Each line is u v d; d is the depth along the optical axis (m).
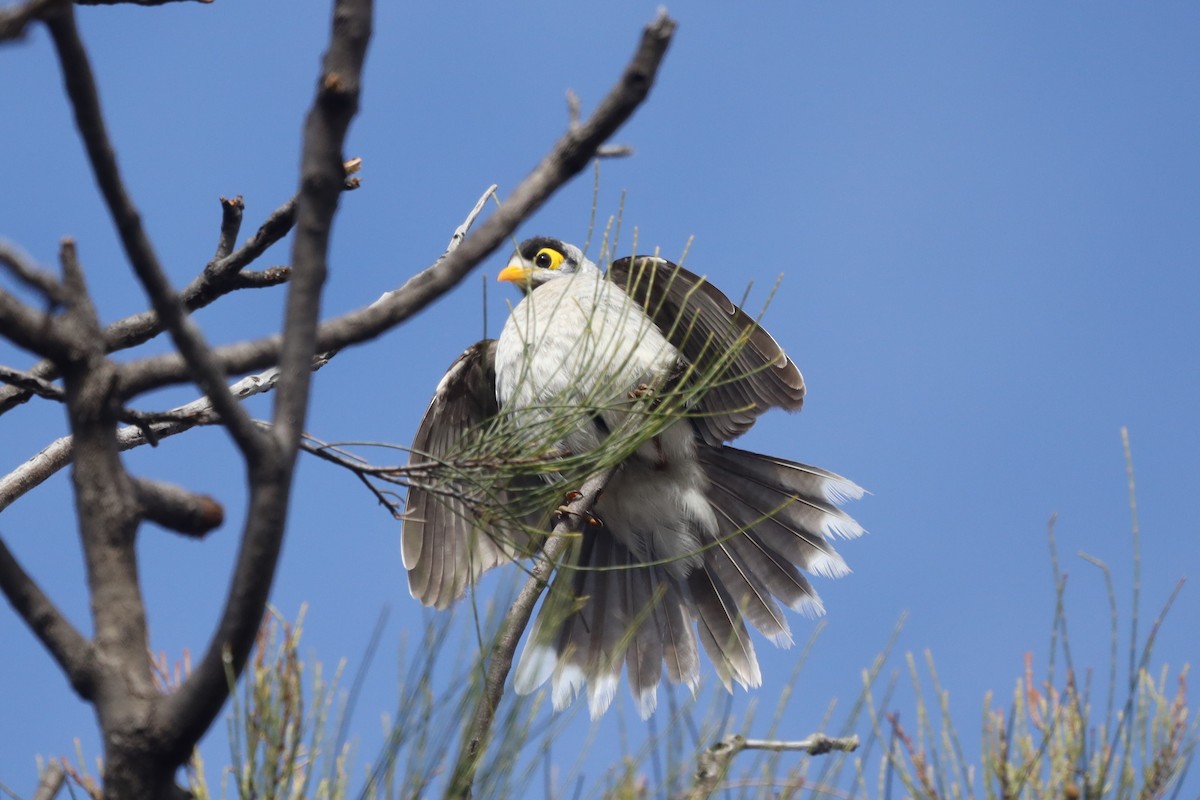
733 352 6.79
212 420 5.97
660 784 3.89
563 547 6.13
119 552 4.00
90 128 3.50
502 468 5.56
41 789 4.30
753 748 4.15
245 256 7.21
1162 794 4.31
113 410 4.05
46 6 3.28
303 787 4.00
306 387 4.00
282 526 3.82
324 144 4.13
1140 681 4.39
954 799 4.36
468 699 3.97
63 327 3.98
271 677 4.11
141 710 3.80
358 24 4.18
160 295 3.66
